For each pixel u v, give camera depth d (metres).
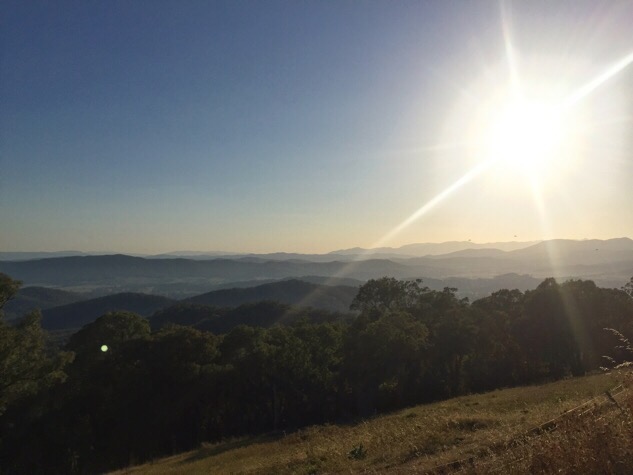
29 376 27.41
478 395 31.67
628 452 5.16
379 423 19.98
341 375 42.62
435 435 11.02
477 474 6.45
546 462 5.64
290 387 44.03
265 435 35.84
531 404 16.22
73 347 43.41
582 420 6.50
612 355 42.34
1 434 35.25
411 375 42.75
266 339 45.94
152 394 39.56
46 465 35.91
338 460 11.49
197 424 41.31
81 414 37.88
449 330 43.47
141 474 22.20
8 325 27.31
